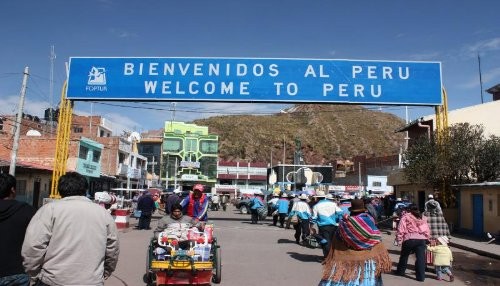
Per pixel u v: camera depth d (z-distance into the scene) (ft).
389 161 255.91
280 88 73.77
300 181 148.56
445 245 34.60
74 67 75.51
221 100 73.92
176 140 270.05
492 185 61.57
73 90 75.05
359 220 16.79
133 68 75.05
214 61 74.59
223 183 331.77
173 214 30.37
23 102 84.38
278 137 561.84
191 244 28.32
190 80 74.28
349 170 312.71
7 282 13.16
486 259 47.73
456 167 72.84
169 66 74.74
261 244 53.67
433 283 32.32
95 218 12.80
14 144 83.10
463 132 75.97
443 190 74.84
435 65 74.74
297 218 53.42
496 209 62.39
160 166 256.73
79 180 13.39
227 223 89.81
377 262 16.63
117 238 13.32
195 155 270.46
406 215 34.01
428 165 74.23
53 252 12.16
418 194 99.09
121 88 74.64
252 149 529.04
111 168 167.84
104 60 75.41
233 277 32.53
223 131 555.69
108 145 169.27
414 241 33.09
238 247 50.44
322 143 582.35
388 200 96.68
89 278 12.26
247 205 135.13
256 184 333.21
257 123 588.50
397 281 32.58
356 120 655.35
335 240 17.39
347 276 16.48
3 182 14.06
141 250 45.88
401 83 74.18
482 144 76.13
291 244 53.88
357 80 73.92
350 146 587.27
